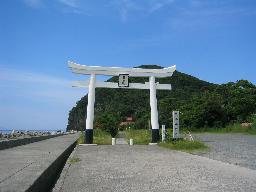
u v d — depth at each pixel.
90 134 28.33
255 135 44.12
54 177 11.03
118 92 109.62
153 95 29.78
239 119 62.06
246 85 68.00
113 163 13.73
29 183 6.52
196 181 9.11
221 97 67.75
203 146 22.78
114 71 29.39
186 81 126.94
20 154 13.56
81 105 119.81
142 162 14.08
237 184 8.63
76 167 12.33
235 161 14.81
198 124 62.59
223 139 34.25
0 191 5.79
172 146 23.08
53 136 41.00
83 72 28.78
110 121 45.78
